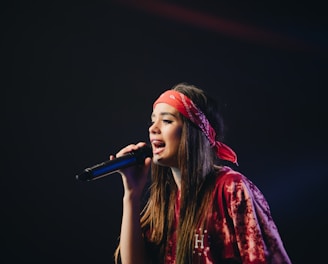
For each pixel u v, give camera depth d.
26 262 9.96
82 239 10.06
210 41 9.89
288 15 9.39
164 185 3.82
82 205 10.11
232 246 3.25
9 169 10.09
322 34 9.34
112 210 10.07
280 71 9.72
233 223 3.23
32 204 10.09
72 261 10.01
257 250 3.08
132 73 10.20
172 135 3.46
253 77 9.86
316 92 9.62
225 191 3.30
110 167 3.66
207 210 3.35
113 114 10.23
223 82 9.96
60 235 10.06
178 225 3.46
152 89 10.14
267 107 9.87
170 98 3.52
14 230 10.02
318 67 9.51
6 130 10.13
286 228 9.79
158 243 3.74
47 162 10.16
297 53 9.54
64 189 10.15
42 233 10.04
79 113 10.27
